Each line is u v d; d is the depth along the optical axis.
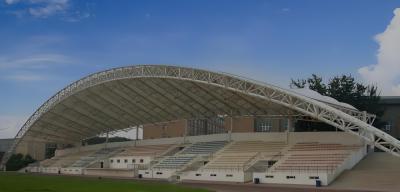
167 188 43.78
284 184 56.03
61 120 101.81
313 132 71.69
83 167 96.38
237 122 98.38
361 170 57.62
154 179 69.06
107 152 102.88
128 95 83.06
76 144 119.00
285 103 60.31
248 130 96.81
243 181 61.38
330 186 51.69
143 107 88.62
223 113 82.62
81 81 83.00
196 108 83.25
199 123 108.81
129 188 42.41
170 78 68.94
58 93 89.75
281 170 60.34
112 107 91.56
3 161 115.81
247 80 61.66
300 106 59.69
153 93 79.38
